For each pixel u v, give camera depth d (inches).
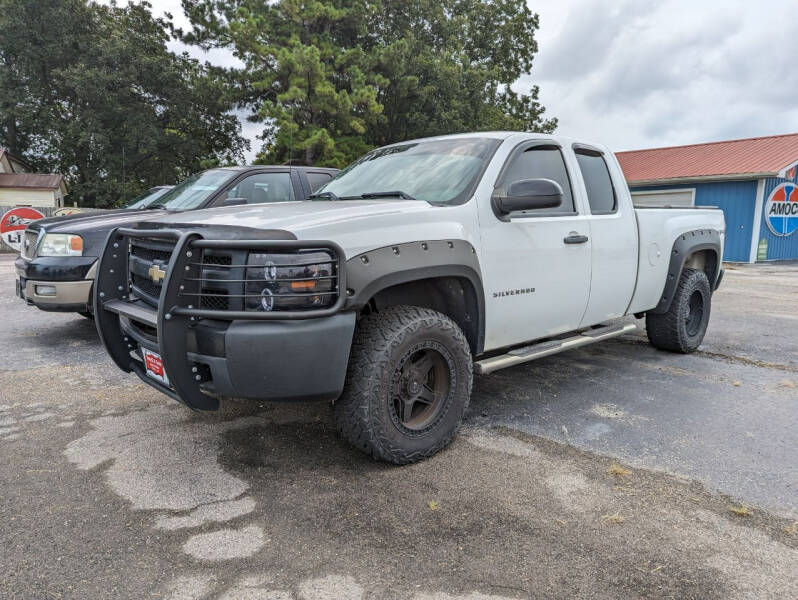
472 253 125.2
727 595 77.9
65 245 214.2
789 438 132.8
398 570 83.1
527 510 100.1
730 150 818.8
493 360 137.3
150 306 118.0
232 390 100.3
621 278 173.2
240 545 89.4
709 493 106.7
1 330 254.2
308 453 124.0
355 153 971.3
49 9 1198.9
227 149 1496.1
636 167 879.1
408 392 117.0
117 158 1283.2
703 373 187.6
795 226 755.4
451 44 1116.5
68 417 146.5
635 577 81.6
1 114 1220.5
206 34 1146.0
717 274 223.3
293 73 897.5
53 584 79.7
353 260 104.9
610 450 126.0
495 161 139.1
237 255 99.7
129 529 93.9
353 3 982.4
